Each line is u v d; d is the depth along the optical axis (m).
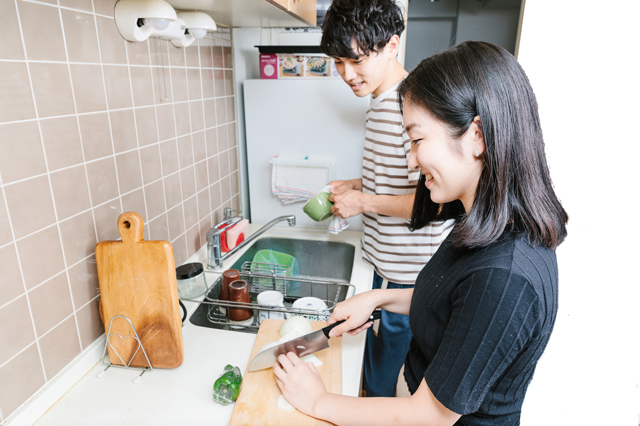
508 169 0.53
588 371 1.89
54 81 0.77
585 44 1.59
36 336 0.77
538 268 0.53
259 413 0.75
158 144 1.15
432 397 0.60
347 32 1.04
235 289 1.15
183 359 0.93
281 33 1.77
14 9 0.68
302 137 1.69
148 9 0.91
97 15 0.88
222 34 1.53
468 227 0.56
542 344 0.58
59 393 0.81
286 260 1.55
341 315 0.89
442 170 0.58
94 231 0.91
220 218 1.62
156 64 1.12
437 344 0.65
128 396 0.82
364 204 1.26
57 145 0.79
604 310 1.81
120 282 0.86
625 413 1.87
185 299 1.17
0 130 0.67
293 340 0.87
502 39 2.52
